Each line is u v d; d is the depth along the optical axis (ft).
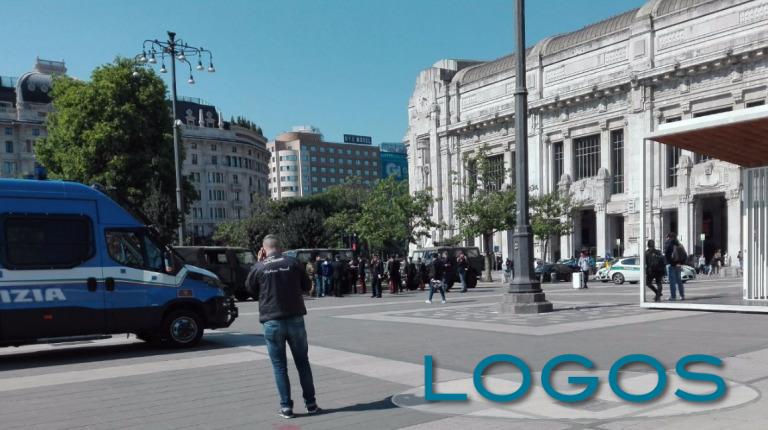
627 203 166.20
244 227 160.56
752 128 46.73
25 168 319.06
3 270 35.83
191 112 385.29
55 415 23.03
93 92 131.34
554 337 37.14
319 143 614.75
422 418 20.83
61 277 37.35
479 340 37.17
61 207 38.06
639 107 162.20
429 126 238.07
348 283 105.29
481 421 20.13
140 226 40.70
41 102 325.42
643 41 160.45
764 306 48.06
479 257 119.75
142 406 24.02
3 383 30.14
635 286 105.70
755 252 56.70
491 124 210.38
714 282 104.58
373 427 19.99
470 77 224.74
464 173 222.07
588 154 182.70
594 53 175.83
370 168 648.79
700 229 153.28
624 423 19.16
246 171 410.72
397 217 148.97
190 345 41.68
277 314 21.54
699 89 149.48
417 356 32.63
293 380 27.96
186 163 372.99
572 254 183.32
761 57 136.87
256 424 20.85
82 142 132.46
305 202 311.88
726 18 143.13
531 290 52.21
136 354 39.06
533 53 199.52
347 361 32.22
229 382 28.30
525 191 52.60
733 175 142.00
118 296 39.01
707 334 36.52
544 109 191.31
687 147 54.85
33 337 36.47
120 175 130.62
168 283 40.81
